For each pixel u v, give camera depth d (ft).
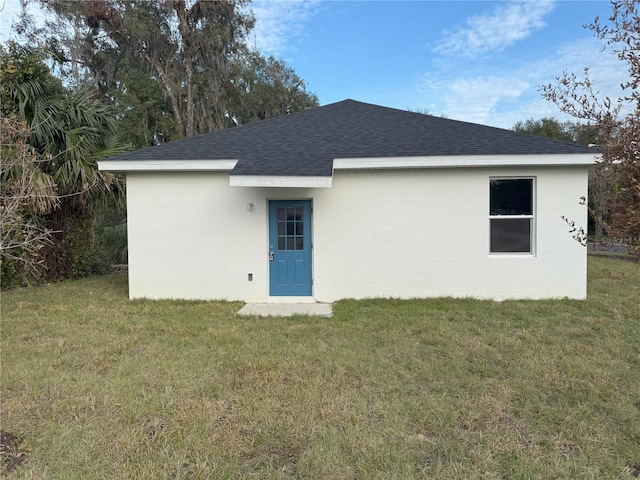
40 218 30.73
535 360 14.38
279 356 14.97
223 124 68.44
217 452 8.98
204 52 64.85
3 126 13.92
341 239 25.26
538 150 23.43
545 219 24.32
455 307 22.59
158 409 10.89
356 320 20.21
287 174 21.94
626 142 7.56
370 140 26.45
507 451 8.99
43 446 9.23
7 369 13.69
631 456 8.87
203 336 17.66
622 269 36.91
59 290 29.09
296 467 8.52
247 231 25.52
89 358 14.87
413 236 24.98
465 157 23.56
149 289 25.94
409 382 12.73
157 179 25.57
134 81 60.59
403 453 8.91
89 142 31.12
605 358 14.58
